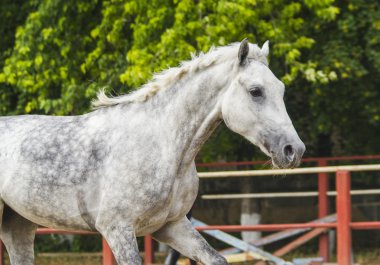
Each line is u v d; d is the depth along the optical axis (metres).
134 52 10.62
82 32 12.38
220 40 10.38
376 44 12.20
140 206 5.59
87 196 5.78
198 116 5.69
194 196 5.88
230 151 13.59
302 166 13.81
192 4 10.66
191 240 5.87
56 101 11.55
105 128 5.86
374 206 14.03
